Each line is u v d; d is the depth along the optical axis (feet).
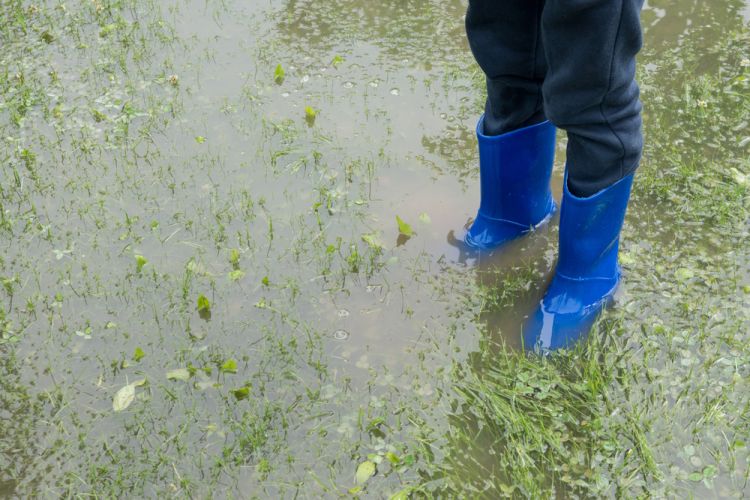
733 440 7.17
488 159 9.09
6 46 14.20
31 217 10.35
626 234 9.71
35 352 8.46
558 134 11.69
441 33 14.35
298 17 15.11
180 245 9.95
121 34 14.57
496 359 8.24
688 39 13.64
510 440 7.32
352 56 13.82
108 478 7.14
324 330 8.67
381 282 9.31
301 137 11.84
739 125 11.48
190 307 9.04
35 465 7.28
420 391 7.89
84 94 12.91
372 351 8.38
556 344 8.39
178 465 7.24
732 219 9.82
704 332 8.27
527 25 7.81
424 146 11.59
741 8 14.49
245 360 8.33
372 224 10.23
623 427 7.38
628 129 7.56
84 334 8.66
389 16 15.01
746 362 7.91
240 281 9.38
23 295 9.21
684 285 8.88
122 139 11.87
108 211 10.50
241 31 14.71
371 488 6.96
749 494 6.72
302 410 7.73
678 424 7.36
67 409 7.81
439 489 6.95
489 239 9.64
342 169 11.21
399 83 13.03
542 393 7.76
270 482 7.05
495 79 8.32
